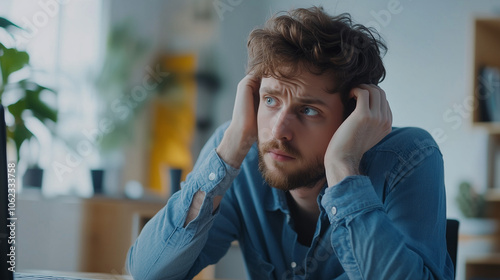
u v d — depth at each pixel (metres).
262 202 1.15
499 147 2.92
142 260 1.09
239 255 2.90
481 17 2.83
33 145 3.40
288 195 1.12
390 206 1.05
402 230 1.02
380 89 1.02
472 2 3.08
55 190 3.51
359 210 0.93
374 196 0.95
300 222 1.15
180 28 3.87
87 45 3.79
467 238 2.85
